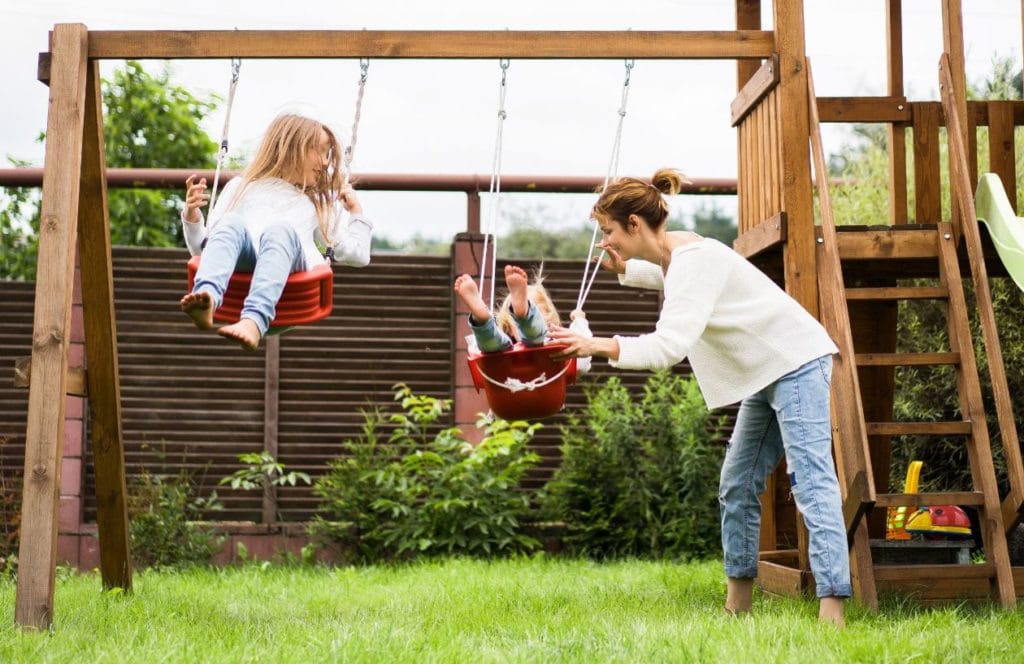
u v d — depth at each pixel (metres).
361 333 7.22
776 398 3.63
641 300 7.35
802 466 3.57
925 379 6.79
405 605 4.32
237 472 7.02
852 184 7.62
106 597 4.29
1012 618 3.60
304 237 3.99
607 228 3.75
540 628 3.47
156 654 2.92
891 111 5.30
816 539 3.53
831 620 3.43
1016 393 6.58
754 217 4.85
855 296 4.48
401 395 6.93
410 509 6.78
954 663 2.90
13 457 6.81
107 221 4.26
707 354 3.73
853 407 4.07
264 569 6.16
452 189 7.22
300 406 7.15
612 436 6.93
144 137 12.05
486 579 5.29
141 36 4.06
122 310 7.02
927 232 4.64
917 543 4.81
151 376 7.03
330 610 4.21
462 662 2.85
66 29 3.98
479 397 7.18
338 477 6.83
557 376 3.89
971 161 5.29
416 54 4.13
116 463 4.39
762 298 3.62
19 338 6.91
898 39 5.39
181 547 6.52
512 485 6.95
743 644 3.00
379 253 7.25
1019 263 4.56
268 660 2.87
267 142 4.07
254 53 4.08
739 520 3.89
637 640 3.09
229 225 3.65
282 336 7.16
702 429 6.96
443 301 7.29
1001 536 4.09
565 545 6.99
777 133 4.45
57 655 2.96
